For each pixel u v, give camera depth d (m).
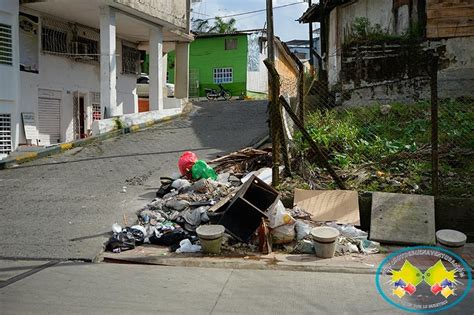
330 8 17.09
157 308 4.46
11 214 7.89
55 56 16.59
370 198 7.20
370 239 6.57
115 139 14.55
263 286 5.08
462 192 7.18
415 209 6.86
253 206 6.40
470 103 12.05
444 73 13.37
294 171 8.45
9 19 14.13
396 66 13.95
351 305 4.56
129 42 21.41
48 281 5.22
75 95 17.72
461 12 13.15
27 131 15.12
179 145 13.30
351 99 14.46
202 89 31.89
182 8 19.61
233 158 9.90
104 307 4.49
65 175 10.62
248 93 31.42
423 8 13.53
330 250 5.99
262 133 14.16
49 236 6.80
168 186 8.62
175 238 6.59
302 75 9.16
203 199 7.78
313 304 4.57
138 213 7.71
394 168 8.30
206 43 31.67
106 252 6.31
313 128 9.82
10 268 5.69
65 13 16.12
